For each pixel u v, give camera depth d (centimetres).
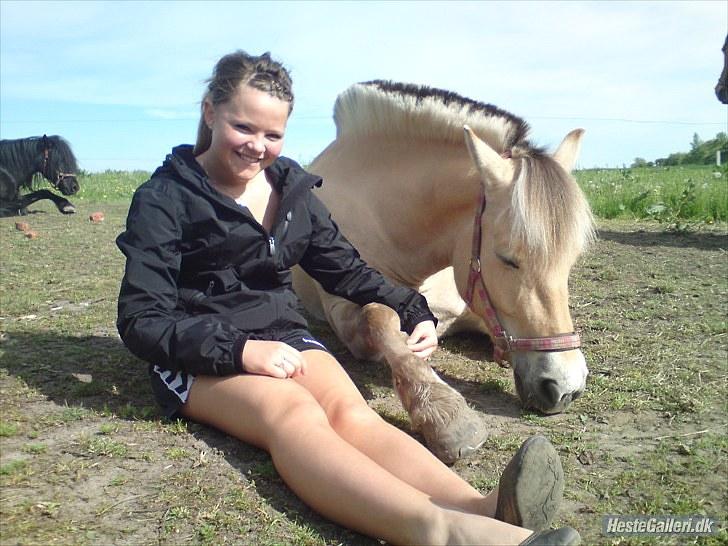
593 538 168
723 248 613
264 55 219
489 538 137
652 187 1073
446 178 283
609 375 291
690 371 296
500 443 221
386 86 319
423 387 216
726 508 183
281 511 171
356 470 158
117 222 849
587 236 237
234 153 213
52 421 219
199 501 172
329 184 348
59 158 961
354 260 257
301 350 218
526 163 235
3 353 293
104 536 156
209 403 204
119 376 267
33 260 551
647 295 436
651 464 209
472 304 257
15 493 173
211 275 223
